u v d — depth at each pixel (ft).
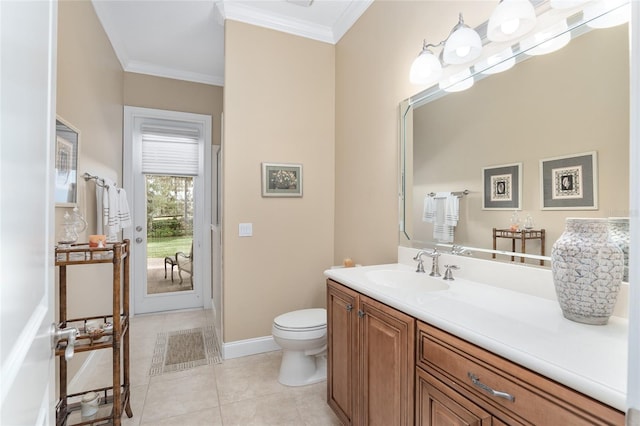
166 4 8.17
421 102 5.99
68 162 6.21
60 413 5.24
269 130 8.81
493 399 2.69
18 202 1.63
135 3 8.11
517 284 4.17
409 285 5.53
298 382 6.98
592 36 3.38
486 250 4.67
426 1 5.84
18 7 1.59
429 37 5.77
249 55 8.55
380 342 4.25
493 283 4.52
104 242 5.58
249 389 6.84
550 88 3.79
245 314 8.57
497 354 2.65
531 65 4.01
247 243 8.61
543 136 3.86
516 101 4.20
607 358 2.35
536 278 3.94
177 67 11.74
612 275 2.92
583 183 3.45
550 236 3.80
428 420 3.43
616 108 3.18
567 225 3.24
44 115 2.17
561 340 2.68
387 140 7.03
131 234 11.60
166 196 12.14
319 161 9.45
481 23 4.70
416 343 3.60
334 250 9.61
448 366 3.16
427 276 5.25
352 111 8.55
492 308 3.55
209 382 7.13
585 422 2.06
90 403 5.39
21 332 1.67
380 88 7.29
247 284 8.60
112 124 9.80
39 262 2.09
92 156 7.79
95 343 5.07
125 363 5.91
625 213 3.11
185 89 12.21
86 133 7.34
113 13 8.50
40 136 2.08
